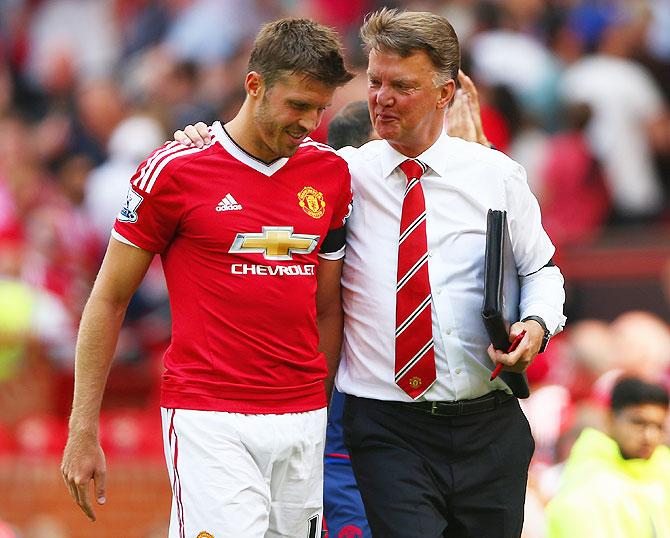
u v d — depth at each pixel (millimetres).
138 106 42688
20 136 43969
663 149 40062
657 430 21406
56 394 33562
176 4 48719
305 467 16547
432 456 16859
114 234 16219
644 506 21047
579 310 35500
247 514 15906
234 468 15914
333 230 16719
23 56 51094
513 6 42031
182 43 47125
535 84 39875
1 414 32562
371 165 16969
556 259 35781
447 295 16688
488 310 15844
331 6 47344
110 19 50188
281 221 16125
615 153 39062
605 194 38875
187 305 16141
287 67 15477
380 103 16312
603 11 42281
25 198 39125
